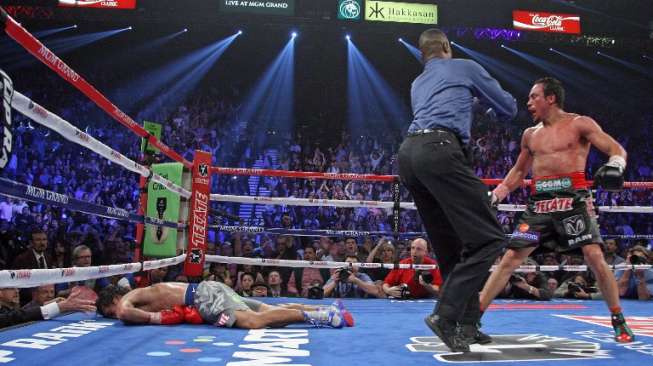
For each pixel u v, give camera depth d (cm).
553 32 1662
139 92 1914
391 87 2031
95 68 1917
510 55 1941
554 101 300
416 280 557
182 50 1944
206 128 1794
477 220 220
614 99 1989
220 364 199
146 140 391
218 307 313
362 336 279
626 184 514
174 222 461
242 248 791
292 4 1577
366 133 1961
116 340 257
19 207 1080
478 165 1650
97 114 1764
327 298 565
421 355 222
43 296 411
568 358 214
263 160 1678
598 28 1680
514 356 220
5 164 173
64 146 1455
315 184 1459
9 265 634
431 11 1627
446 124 230
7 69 1770
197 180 513
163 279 602
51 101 1759
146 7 1560
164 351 228
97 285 552
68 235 844
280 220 1260
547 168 299
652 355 222
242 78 2002
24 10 1505
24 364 197
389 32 1648
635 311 430
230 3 1560
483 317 384
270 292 613
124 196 1313
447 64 246
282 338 270
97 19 1555
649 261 583
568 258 682
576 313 415
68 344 243
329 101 2019
